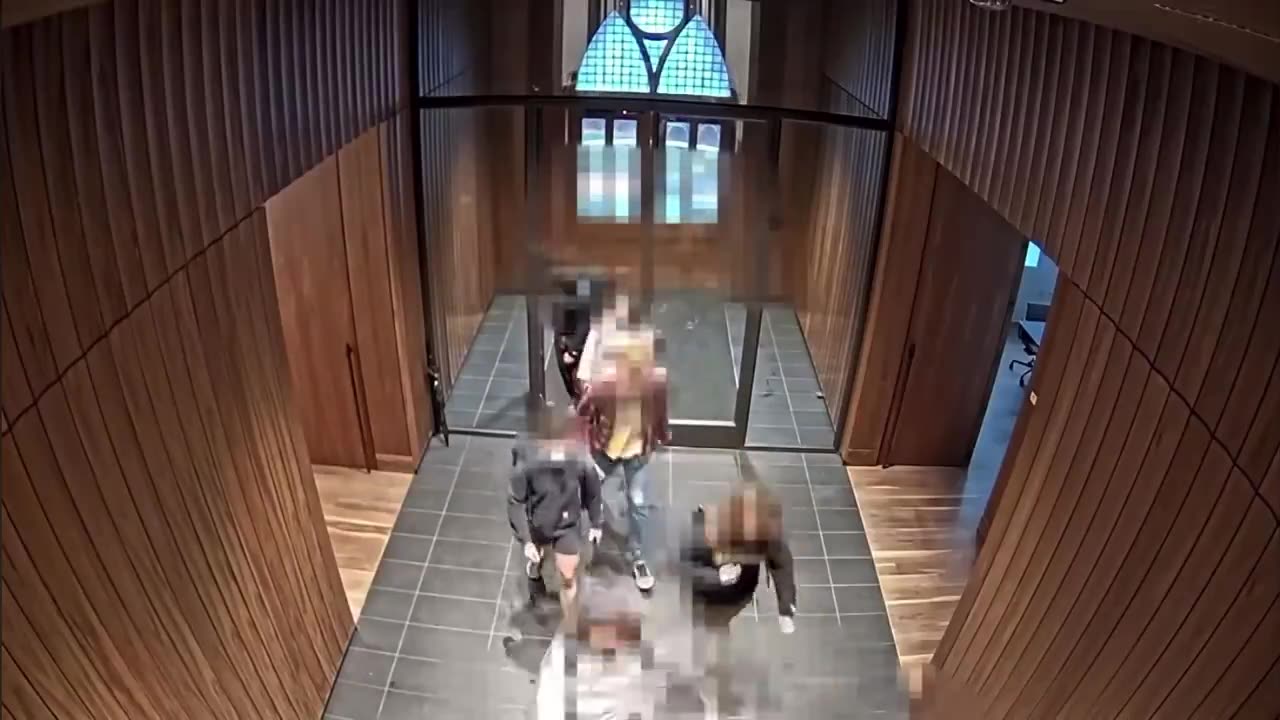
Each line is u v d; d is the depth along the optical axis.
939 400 6.05
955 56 4.48
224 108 3.16
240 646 3.46
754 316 6.03
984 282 5.67
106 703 2.54
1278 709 2.03
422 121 5.65
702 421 6.30
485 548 5.38
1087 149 3.10
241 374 3.42
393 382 5.70
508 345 7.32
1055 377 3.43
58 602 2.32
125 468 2.64
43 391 2.26
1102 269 3.01
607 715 4.25
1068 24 3.24
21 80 2.15
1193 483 2.46
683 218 6.02
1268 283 2.16
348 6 4.44
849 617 5.02
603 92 5.89
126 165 2.60
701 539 4.89
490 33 5.79
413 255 5.73
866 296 5.88
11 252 2.13
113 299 2.56
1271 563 2.10
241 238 3.37
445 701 4.43
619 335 5.34
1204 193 2.43
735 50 5.78
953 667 4.22
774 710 4.39
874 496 5.99
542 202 5.99
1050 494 3.40
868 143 5.82
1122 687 2.72
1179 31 1.89
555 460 4.71
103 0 2.16
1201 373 2.43
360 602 4.98
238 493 3.42
